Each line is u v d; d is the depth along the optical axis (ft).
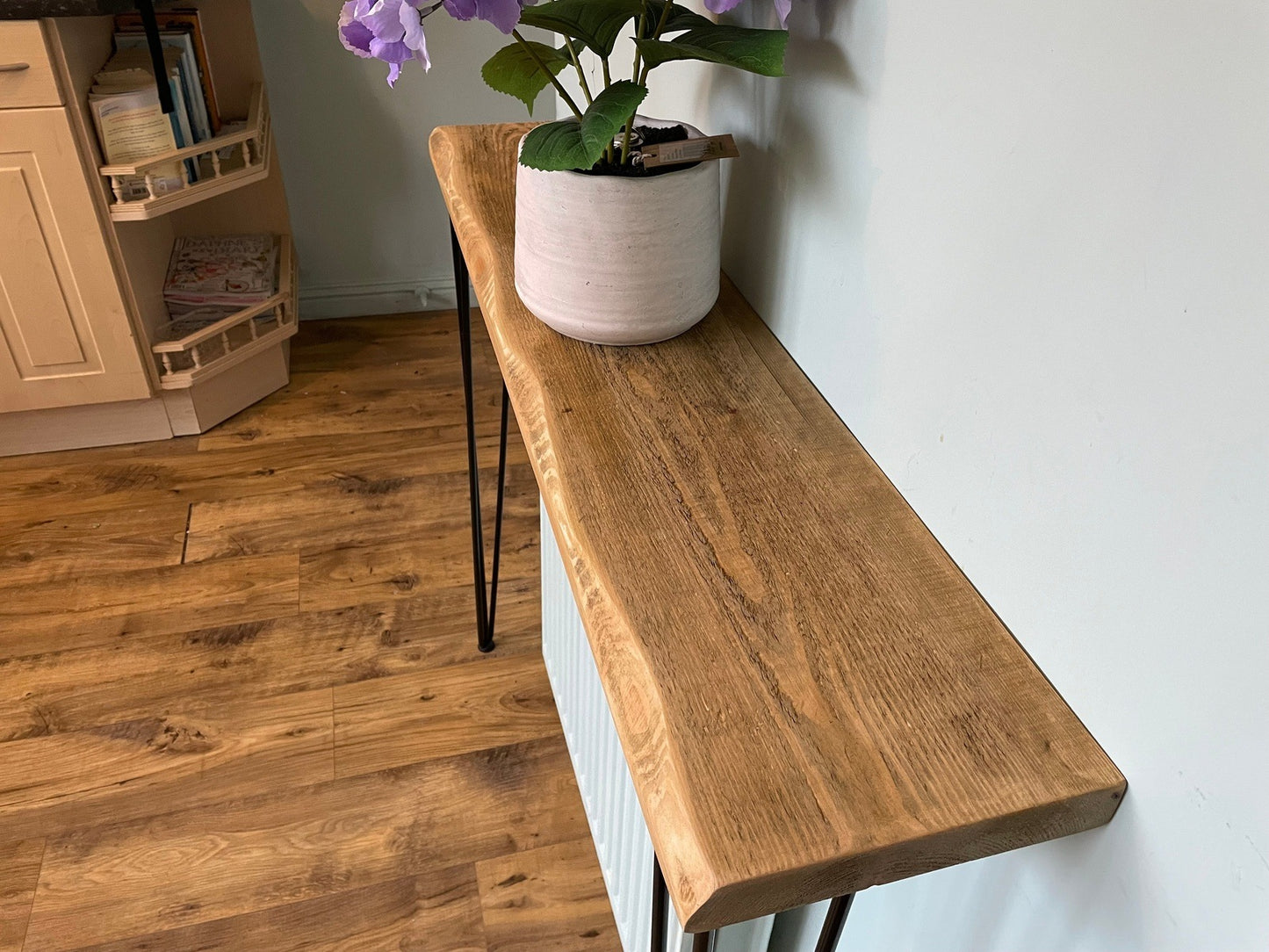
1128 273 1.47
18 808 4.81
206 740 5.17
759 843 1.52
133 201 6.16
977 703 1.76
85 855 4.62
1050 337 1.65
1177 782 1.52
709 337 2.79
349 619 5.93
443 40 7.91
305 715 5.33
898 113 2.01
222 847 4.69
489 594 6.15
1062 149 1.56
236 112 7.41
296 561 6.32
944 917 2.32
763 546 2.08
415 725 5.31
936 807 1.59
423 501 6.89
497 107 8.36
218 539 6.46
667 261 2.52
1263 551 1.30
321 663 5.63
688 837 1.54
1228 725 1.40
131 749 5.11
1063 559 1.71
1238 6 1.22
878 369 2.26
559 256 2.53
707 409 2.49
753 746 1.67
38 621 5.81
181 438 7.35
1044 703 1.76
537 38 8.10
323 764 5.08
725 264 3.16
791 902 1.57
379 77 7.93
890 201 2.10
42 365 6.56
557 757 5.19
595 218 2.43
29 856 4.61
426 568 6.33
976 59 1.73
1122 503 1.55
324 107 7.96
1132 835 1.65
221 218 7.71
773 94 2.60
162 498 6.77
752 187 2.83
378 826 4.82
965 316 1.89
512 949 4.36
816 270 2.51
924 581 2.01
